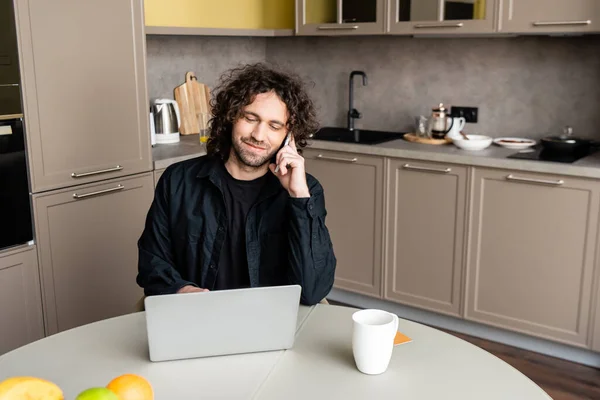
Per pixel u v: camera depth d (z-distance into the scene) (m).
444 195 3.00
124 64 2.64
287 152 1.59
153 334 1.24
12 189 2.27
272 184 1.66
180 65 3.48
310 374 1.22
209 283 1.70
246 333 1.28
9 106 2.22
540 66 3.19
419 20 3.14
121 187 2.66
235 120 1.59
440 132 3.25
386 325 1.20
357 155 3.22
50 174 2.39
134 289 2.82
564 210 2.69
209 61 3.66
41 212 2.38
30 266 2.36
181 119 3.49
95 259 2.62
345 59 3.77
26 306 2.36
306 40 3.88
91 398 0.79
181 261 1.74
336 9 3.39
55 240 2.44
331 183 3.34
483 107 3.39
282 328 1.29
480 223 2.92
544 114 3.22
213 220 1.69
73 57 2.43
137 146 2.73
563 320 2.79
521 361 2.87
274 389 1.17
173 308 1.22
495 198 2.86
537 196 2.75
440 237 3.05
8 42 2.19
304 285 1.58
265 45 4.05
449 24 3.04
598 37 3.01
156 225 1.73
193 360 1.27
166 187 1.73
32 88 2.29
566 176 2.65
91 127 2.53
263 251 1.69
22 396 0.86
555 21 2.78
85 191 2.54
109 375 1.22
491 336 3.07
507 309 2.94
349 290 3.41
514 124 3.31
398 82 3.62
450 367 1.26
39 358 1.28
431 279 3.13
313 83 3.89
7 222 2.26
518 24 2.87
